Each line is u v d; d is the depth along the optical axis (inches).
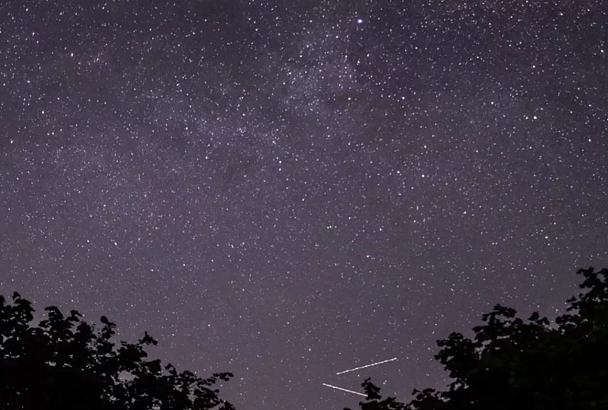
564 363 401.7
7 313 476.4
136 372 495.8
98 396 461.4
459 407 436.8
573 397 390.6
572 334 422.6
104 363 490.3
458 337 464.1
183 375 514.0
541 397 400.2
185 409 498.9
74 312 490.9
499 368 413.7
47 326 484.7
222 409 510.9
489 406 424.5
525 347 435.2
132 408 478.9
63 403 449.4
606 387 382.9
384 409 485.1
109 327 500.1
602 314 405.1
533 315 452.4
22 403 446.9
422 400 470.0
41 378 458.9
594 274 432.5
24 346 465.4
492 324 458.0
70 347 479.5
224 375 519.2
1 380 455.2
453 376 451.5
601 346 394.3
